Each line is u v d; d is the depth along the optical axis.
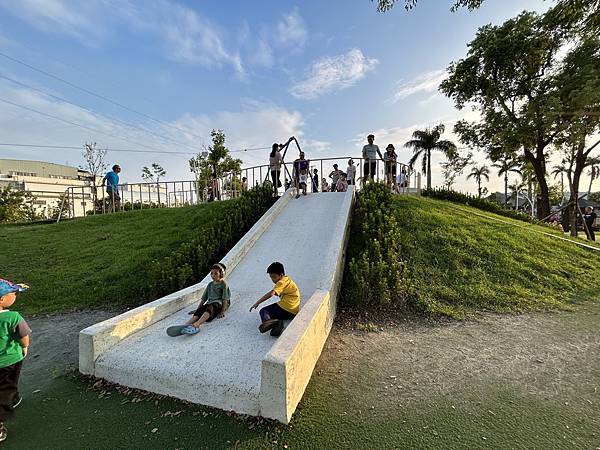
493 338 4.62
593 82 14.90
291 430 2.73
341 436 2.66
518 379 3.53
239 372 3.25
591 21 7.57
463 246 7.68
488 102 20.56
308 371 3.50
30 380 3.65
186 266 6.76
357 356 4.12
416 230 8.09
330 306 4.98
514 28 18.80
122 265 7.93
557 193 49.81
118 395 3.30
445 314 5.45
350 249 7.30
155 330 4.36
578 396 3.20
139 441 2.63
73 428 2.81
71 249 9.56
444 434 2.68
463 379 3.55
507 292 6.17
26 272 8.13
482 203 15.14
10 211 29.61
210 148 25.78
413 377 3.60
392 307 5.67
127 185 14.45
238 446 2.56
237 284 6.20
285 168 11.41
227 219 8.79
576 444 2.56
